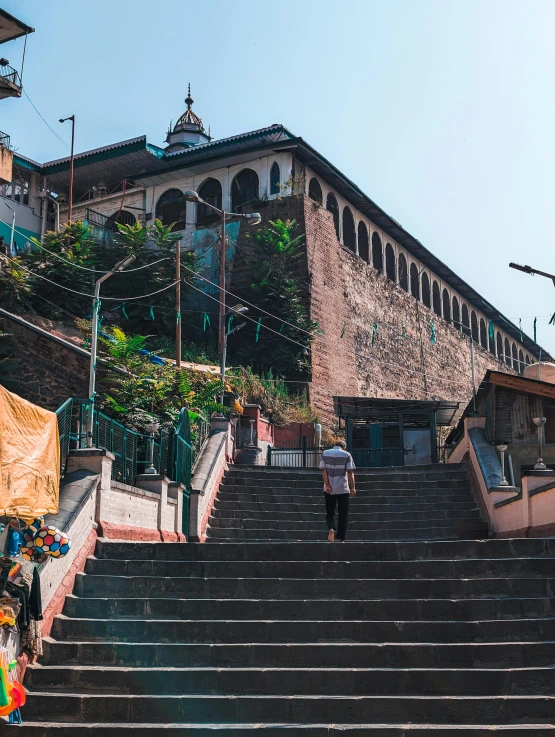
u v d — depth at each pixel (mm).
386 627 7930
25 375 21766
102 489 10305
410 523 15625
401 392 42750
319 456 25375
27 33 22156
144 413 19891
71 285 30672
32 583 7199
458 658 7527
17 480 7367
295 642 7926
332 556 9633
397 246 45719
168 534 13250
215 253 36719
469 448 18219
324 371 34719
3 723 6766
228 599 8617
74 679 7418
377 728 6645
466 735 6562
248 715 7020
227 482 18344
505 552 9555
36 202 41281
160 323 32938
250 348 33594
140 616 8430
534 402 19266
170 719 7047
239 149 37406
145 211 40094
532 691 7215
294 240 34219
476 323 57781
